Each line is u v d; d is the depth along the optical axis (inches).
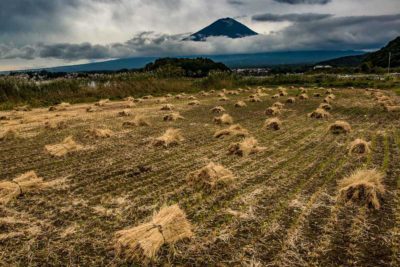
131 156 319.3
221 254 152.9
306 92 1002.1
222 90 1153.4
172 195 221.5
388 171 256.5
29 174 241.8
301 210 192.7
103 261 149.6
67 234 172.4
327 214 187.2
